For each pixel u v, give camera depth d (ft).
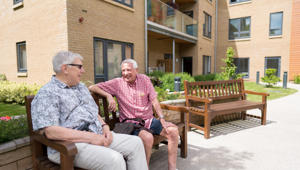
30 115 6.04
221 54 60.39
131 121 8.18
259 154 10.30
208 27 56.39
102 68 24.12
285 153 10.43
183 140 9.77
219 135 13.34
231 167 8.93
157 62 44.88
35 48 23.72
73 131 5.41
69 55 5.89
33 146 6.04
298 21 48.73
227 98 16.96
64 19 19.76
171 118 13.58
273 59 52.85
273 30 52.24
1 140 6.12
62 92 5.74
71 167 4.89
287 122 16.78
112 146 6.28
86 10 21.42
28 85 20.52
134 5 27.86
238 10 56.65
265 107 15.78
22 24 25.17
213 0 57.31
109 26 24.30
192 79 27.76
